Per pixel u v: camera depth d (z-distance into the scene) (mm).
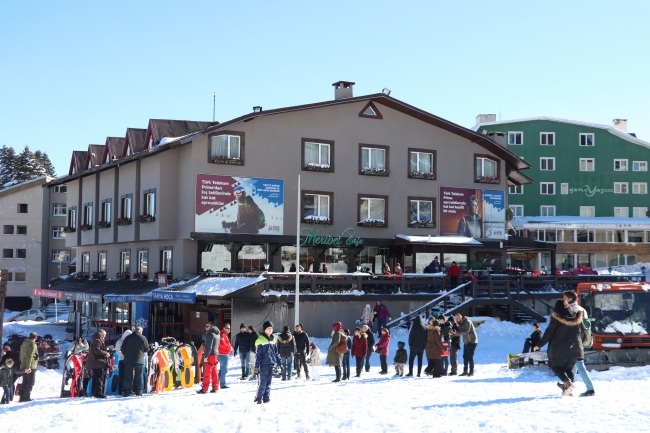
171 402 16969
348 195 40938
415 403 14500
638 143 72938
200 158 37344
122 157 42375
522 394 15094
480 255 44500
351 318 35531
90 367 19297
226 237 37562
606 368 20109
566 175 72500
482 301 37344
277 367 23172
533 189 72188
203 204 37188
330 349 20875
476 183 44656
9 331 45094
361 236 41188
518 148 72250
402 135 42781
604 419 11414
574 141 72750
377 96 41719
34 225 77188
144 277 41875
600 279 41938
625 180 72812
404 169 42656
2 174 107188
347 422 12625
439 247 43344
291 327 33875
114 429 13992
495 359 26594
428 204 43312
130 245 43938
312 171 40094
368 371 23719
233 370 25359
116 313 42781
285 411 14414
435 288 38031
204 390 19359
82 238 48844
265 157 38875
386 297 36281
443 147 43906
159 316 38406
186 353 21109
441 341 20750
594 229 69688
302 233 39344
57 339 43750
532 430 10961
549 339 14320
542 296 39469
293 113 39812
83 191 49500
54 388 24844
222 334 20344
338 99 41031
